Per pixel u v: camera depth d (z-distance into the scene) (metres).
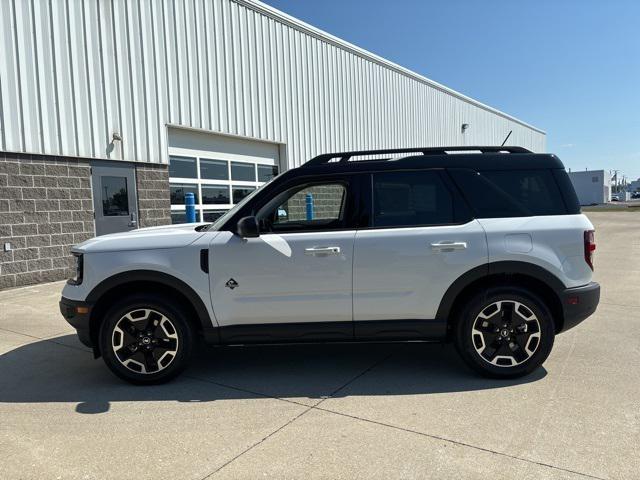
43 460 2.97
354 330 4.12
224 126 12.02
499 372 4.07
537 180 4.19
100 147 9.47
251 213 4.24
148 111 10.31
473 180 4.19
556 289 4.02
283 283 4.07
